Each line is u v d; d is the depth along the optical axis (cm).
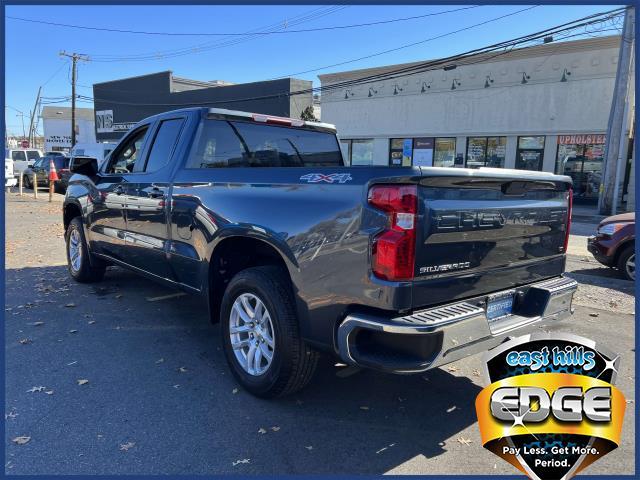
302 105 3138
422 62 2375
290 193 313
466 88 2269
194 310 536
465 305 286
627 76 1625
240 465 273
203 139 425
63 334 459
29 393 346
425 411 337
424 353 257
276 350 320
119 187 502
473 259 295
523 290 338
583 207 1983
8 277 672
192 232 393
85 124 5778
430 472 272
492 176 294
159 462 273
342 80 2675
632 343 464
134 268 502
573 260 895
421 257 265
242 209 341
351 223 274
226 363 404
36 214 1434
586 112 1983
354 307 275
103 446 286
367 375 390
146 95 4025
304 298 299
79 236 614
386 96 2531
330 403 344
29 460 272
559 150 2070
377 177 265
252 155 458
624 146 1806
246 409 331
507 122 2178
